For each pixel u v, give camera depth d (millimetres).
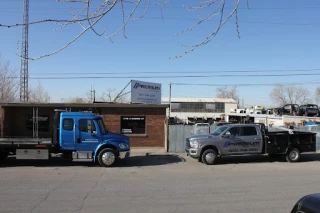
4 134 20375
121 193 8477
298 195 8266
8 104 20203
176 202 7477
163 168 13750
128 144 14555
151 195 8227
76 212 6574
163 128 21250
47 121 21297
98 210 6738
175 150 19953
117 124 21109
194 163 15531
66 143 13945
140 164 15008
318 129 22234
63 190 8867
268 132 16781
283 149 16188
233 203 7398
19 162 15305
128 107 21078
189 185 9680
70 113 14078
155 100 26766
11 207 6973
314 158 17828
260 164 15391
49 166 14078
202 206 7109
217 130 16531
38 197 7965
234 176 11547
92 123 14109
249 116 49688
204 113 78812
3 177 11141
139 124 21344
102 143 14086
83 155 14031
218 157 15969
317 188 9219
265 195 8258
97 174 11938
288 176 11539
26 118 21266
